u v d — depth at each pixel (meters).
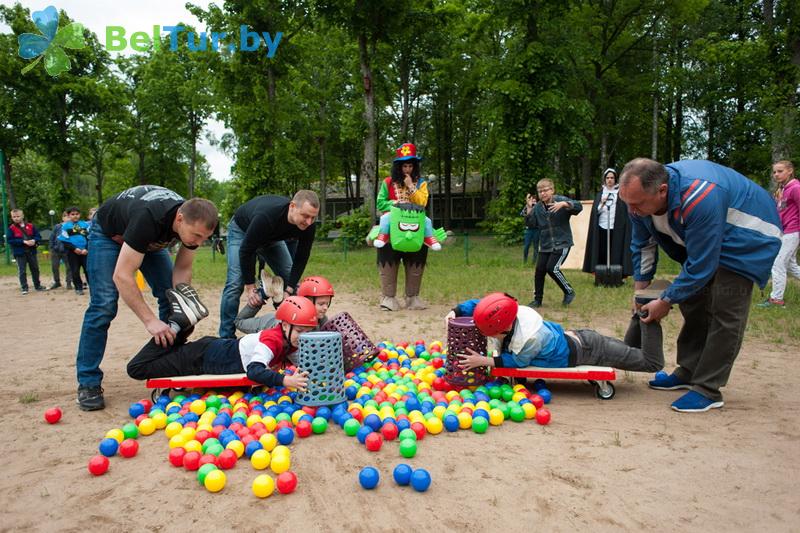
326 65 33.66
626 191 3.89
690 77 27.73
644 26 29.47
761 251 3.98
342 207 53.16
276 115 23.94
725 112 29.48
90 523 2.79
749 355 5.86
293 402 4.45
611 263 11.45
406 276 9.51
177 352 4.66
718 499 2.90
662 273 14.20
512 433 3.89
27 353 6.77
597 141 32.09
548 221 8.92
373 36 22.38
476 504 2.90
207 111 38.47
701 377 4.26
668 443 3.62
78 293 12.98
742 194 3.97
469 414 4.07
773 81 21.05
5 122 33.75
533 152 23.17
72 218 13.12
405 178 9.09
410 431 3.70
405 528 2.68
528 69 21.92
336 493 3.05
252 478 3.26
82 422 4.26
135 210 4.12
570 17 25.22
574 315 8.42
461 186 54.56
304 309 4.44
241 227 5.84
